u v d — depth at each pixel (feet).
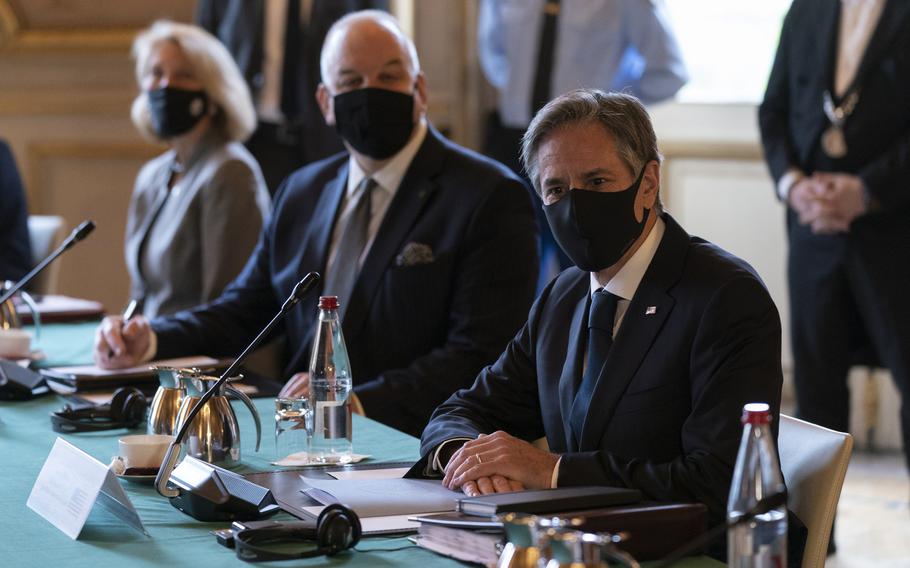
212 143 16.35
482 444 7.77
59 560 6.45
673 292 8.12
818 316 16.55
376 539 6.79
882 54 16.05
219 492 7.13
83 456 7.25
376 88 12.43
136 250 16.66
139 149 24.61
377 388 11.92
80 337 14.70
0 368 11.26
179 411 8.57
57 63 24.50
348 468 8.52
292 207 13.64
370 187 12.95
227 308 13.55
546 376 8.80
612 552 4.80
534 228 12.89
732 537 5.64
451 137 24.31
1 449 9.08
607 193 8.02
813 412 16.76
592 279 8.66
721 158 23.44
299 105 21.84
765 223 23.30
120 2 24.21
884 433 21.29
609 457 7.52
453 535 6.47
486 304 12.42
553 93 21.42
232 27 21.76
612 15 21.01
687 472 7.34
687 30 23.59
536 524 5.08
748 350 7.73
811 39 16.46
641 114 8.16
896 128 16.03
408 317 12.61
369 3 22.27
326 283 13.01
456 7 23.98
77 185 24.81
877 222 16.07
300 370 13.09
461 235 12.53
